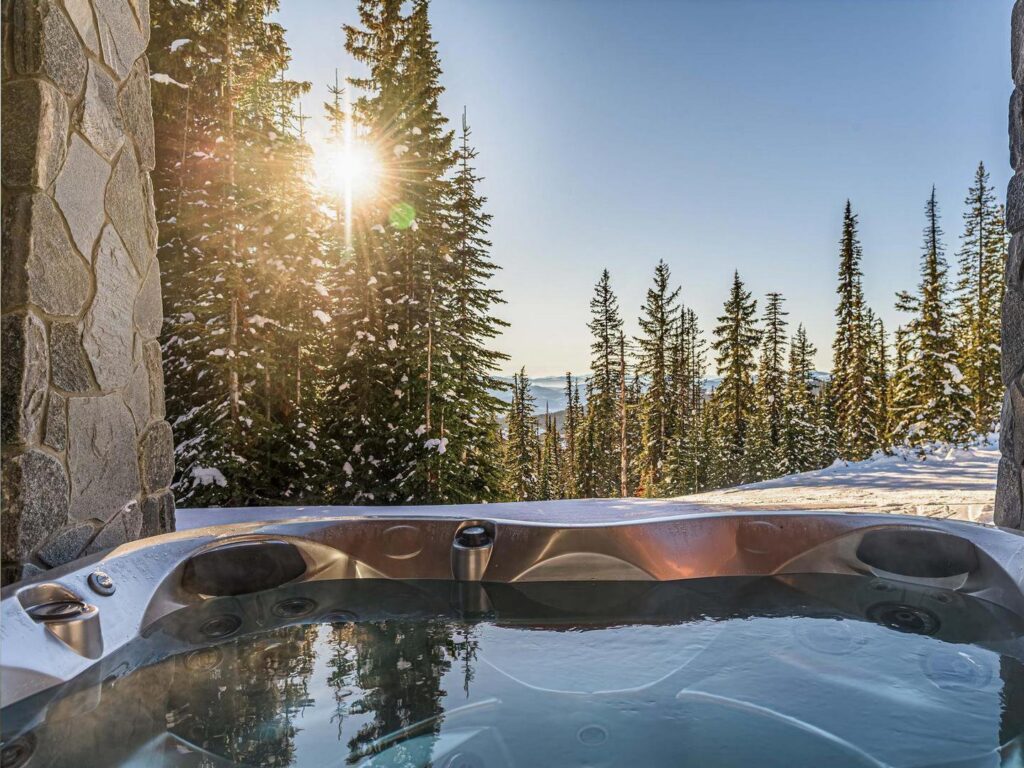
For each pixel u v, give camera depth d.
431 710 1.70
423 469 9.23
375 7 11.30
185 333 8.26
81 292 2.00
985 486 5.82
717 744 1.54
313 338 9.54
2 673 1.35
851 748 1.51
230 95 8.40
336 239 11.25
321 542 2.64
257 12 9.05
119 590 1.86
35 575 1.75
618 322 26.69
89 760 1.40
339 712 1.69
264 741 1.53
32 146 1.76
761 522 2.85
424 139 11.16
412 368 10.08
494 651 2.12
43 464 1.81
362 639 2.20
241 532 2.46
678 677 1.92
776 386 26.44
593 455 29.61
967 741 1.53
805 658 2.04
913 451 10.59
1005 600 2.14
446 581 2.72
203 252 8.23
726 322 26.22
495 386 11.90
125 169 2.31
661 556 2.74
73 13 1.94
